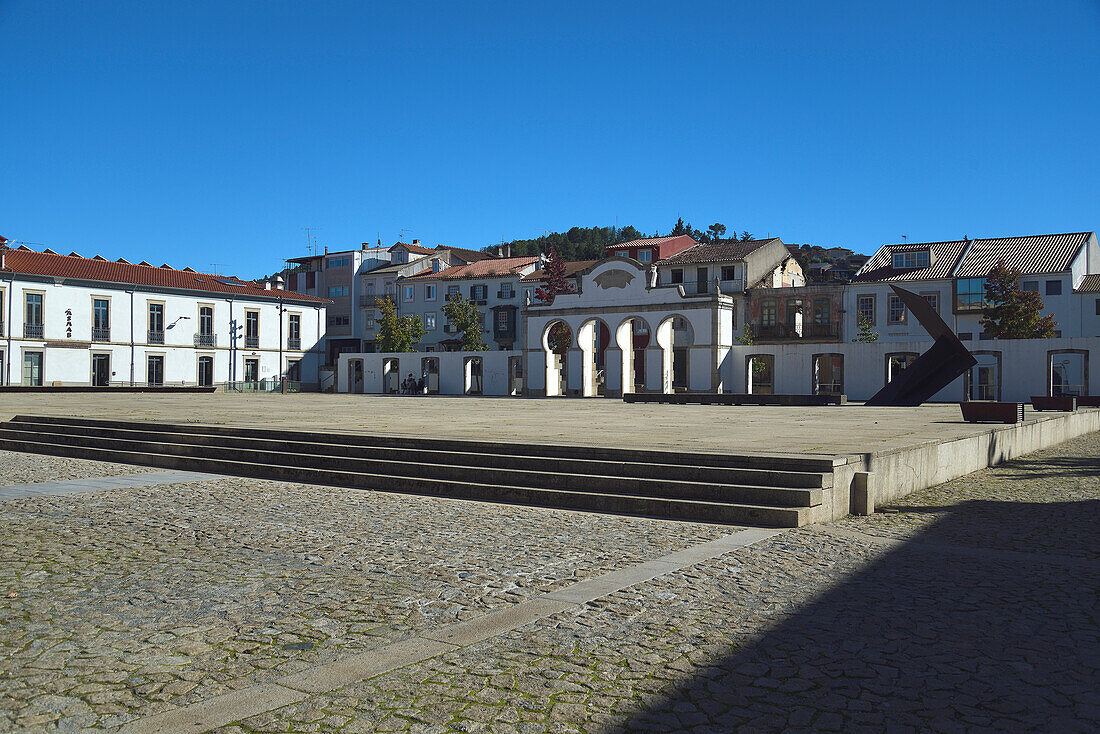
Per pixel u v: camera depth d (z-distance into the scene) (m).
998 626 5.76
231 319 65.75
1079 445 21.94
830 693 4.58
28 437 20.83
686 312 46.72
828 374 58.31
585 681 4.76
